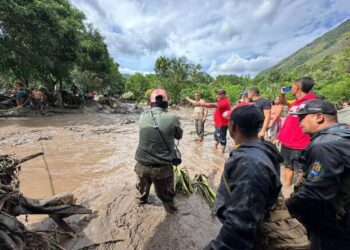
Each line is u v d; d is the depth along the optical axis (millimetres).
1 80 25234
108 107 25016
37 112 16984
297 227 1872
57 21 17344
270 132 7227
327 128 1990
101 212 4039
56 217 3379
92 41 28078
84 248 3205
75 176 5684
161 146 3760
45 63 18438
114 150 8156
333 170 1710
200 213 4094
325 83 37719
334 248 1755
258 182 1615
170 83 40156
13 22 16203
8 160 3131
